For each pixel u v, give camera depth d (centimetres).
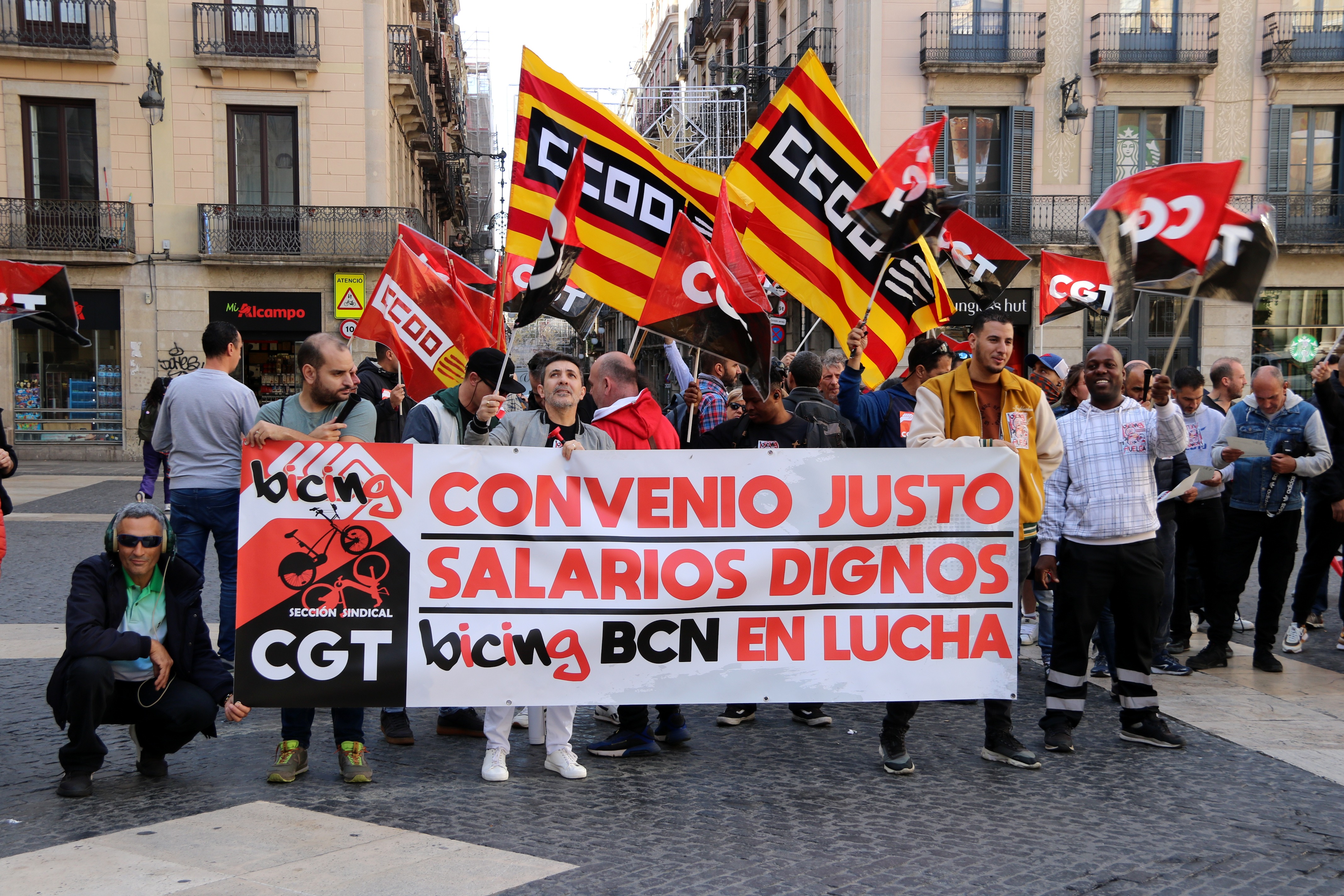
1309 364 2483
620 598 493
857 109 2480
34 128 2370
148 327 2400
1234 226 497
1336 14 2475
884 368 685
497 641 485
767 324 516
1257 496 691
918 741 552
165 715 462
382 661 476
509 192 636
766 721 596
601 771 499
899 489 503
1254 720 586
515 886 363
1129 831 423
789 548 499
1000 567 505
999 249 840
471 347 675
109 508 1479
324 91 2442
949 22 2453
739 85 3147
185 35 2386
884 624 503
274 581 470
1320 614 857
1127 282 516
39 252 2331
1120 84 2484
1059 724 532
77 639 447
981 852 400
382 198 2486
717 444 554
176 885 359
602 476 491
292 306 2448
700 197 648
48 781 470
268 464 470
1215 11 2491
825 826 427
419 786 471
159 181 2391
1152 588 529
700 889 364
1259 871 386
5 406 2356
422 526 480
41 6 2338
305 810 436
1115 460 527
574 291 639
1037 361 796
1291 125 2511
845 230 634
